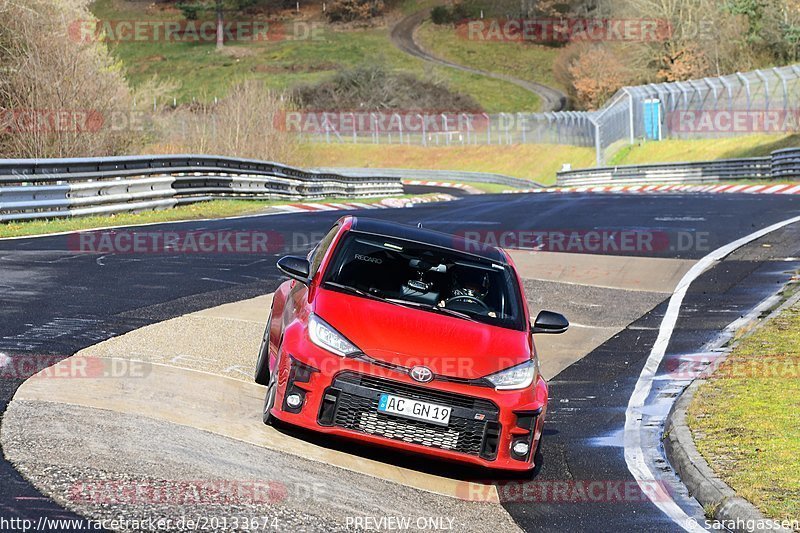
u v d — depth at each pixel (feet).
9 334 104.22
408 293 83.20
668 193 408.67
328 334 75.25
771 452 79.10
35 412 76.38
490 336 79.15
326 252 88.02
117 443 70.79
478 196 500.74
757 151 597.52
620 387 111.14
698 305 155.63
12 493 58.70
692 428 88.07
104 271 153.48
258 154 447.83
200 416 80.74
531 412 75.15
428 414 72.90
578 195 422.82
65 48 337.93
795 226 237.04
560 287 170.30
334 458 75.36
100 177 239.91
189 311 126.31
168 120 432.66
